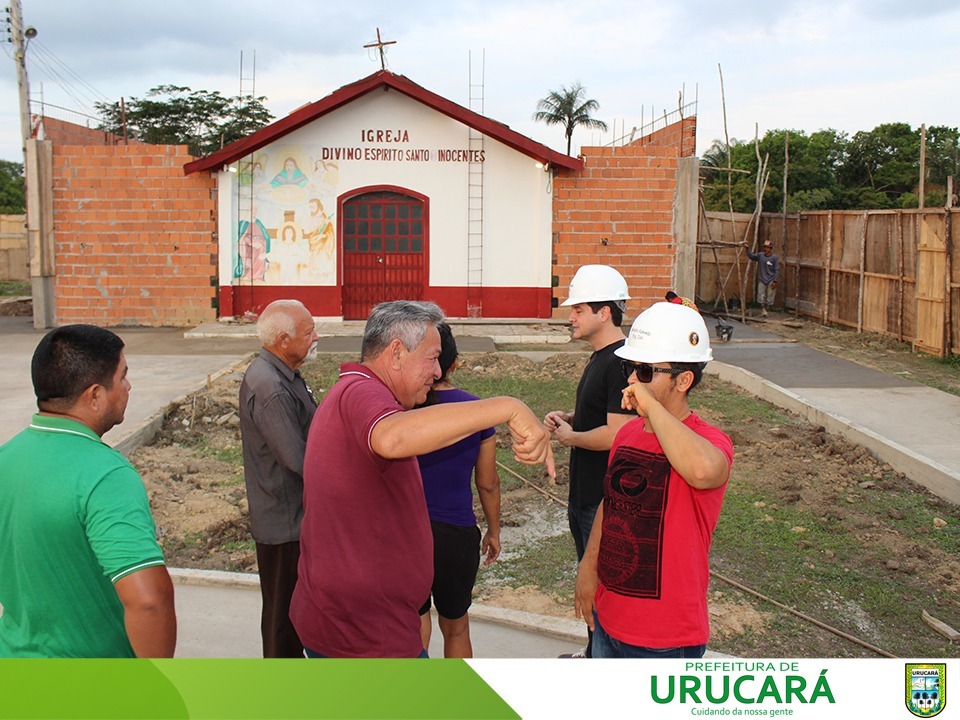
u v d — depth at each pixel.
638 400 2.95
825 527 7.01
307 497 2.99
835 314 18.55
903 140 47.62
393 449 2.51
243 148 17.97
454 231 19.00
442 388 3.93
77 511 2.44
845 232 18.06
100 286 19.03
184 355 15.21
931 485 7.95
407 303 3.05
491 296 19.17
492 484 4.21
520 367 14.05
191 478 8.30
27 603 2.49
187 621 5.23
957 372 13.27
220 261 18.73
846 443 9.40
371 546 2.89
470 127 18.47
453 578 3.94
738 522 7.09
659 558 2.99
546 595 5.77
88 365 2.56
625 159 18.78
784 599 5.73
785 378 12.59
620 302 4.12
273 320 4.15
